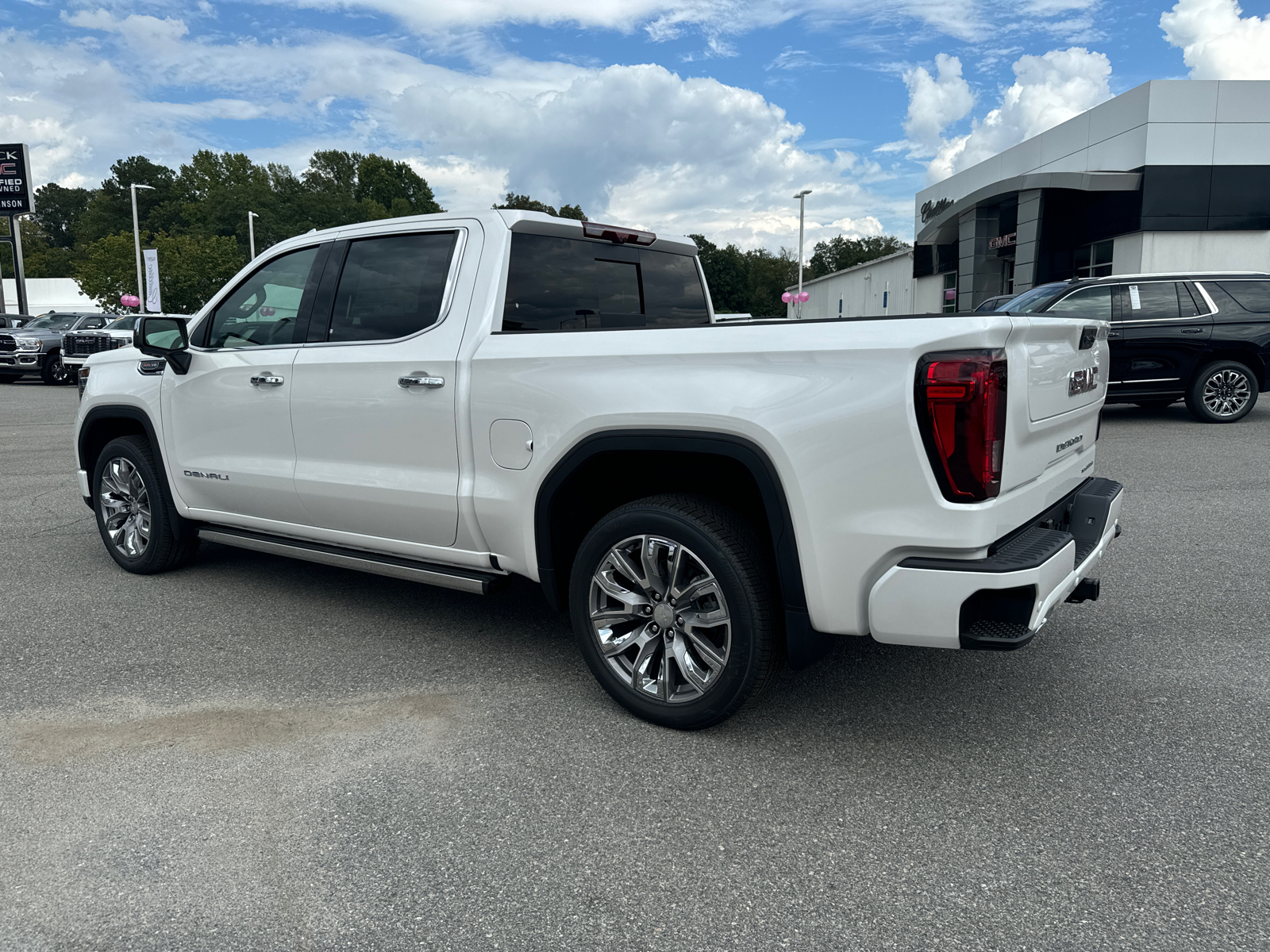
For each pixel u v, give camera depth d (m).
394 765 2.83
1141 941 1.99
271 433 4.07
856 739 2.98
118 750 2.94
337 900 2.17
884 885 2.21
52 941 2.02
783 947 1.99
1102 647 3.79
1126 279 10.30
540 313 3.60
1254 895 2.14
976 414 2.42
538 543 3.22
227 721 3.15
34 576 5.01
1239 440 9.27
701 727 3.00
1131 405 12.53
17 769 2.81
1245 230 21.95
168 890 2.21
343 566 3.92
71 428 12.51
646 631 3.10
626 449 2.93
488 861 2.32
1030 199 24.73
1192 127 21.59
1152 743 2.92
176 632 4.07
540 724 3.12
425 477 3.52
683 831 2.46
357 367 3.67
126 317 22.38
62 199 145.75
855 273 46.22
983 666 3.61
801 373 2.62
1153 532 5.69
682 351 2.82
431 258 3.60
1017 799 2.60
